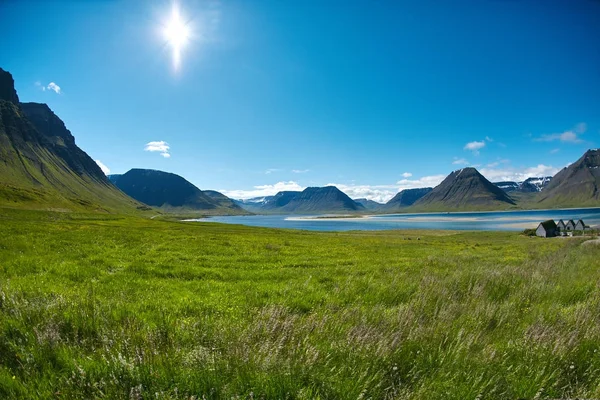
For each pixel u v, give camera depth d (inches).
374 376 167.0
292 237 1955.0
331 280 516.7
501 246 1739.7
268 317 253.8
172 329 233.5
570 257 736.3
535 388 166.7
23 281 385.7
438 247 1562.5
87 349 200.1
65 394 151.4
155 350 192.5
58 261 557.6
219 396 154.7
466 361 187.6
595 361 190.7
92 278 456.4
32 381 161.6
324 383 163.5
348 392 158.6
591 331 227.9
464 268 595.5
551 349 202.1
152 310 298.4
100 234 1135.0
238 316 283.0
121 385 159.8
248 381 162.6
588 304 284.5
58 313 241.3
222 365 172.4
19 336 207.3
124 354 188.5
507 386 169.3
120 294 348.5
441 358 191.8
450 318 263.0
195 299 352.2
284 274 563.5
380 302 355.3
